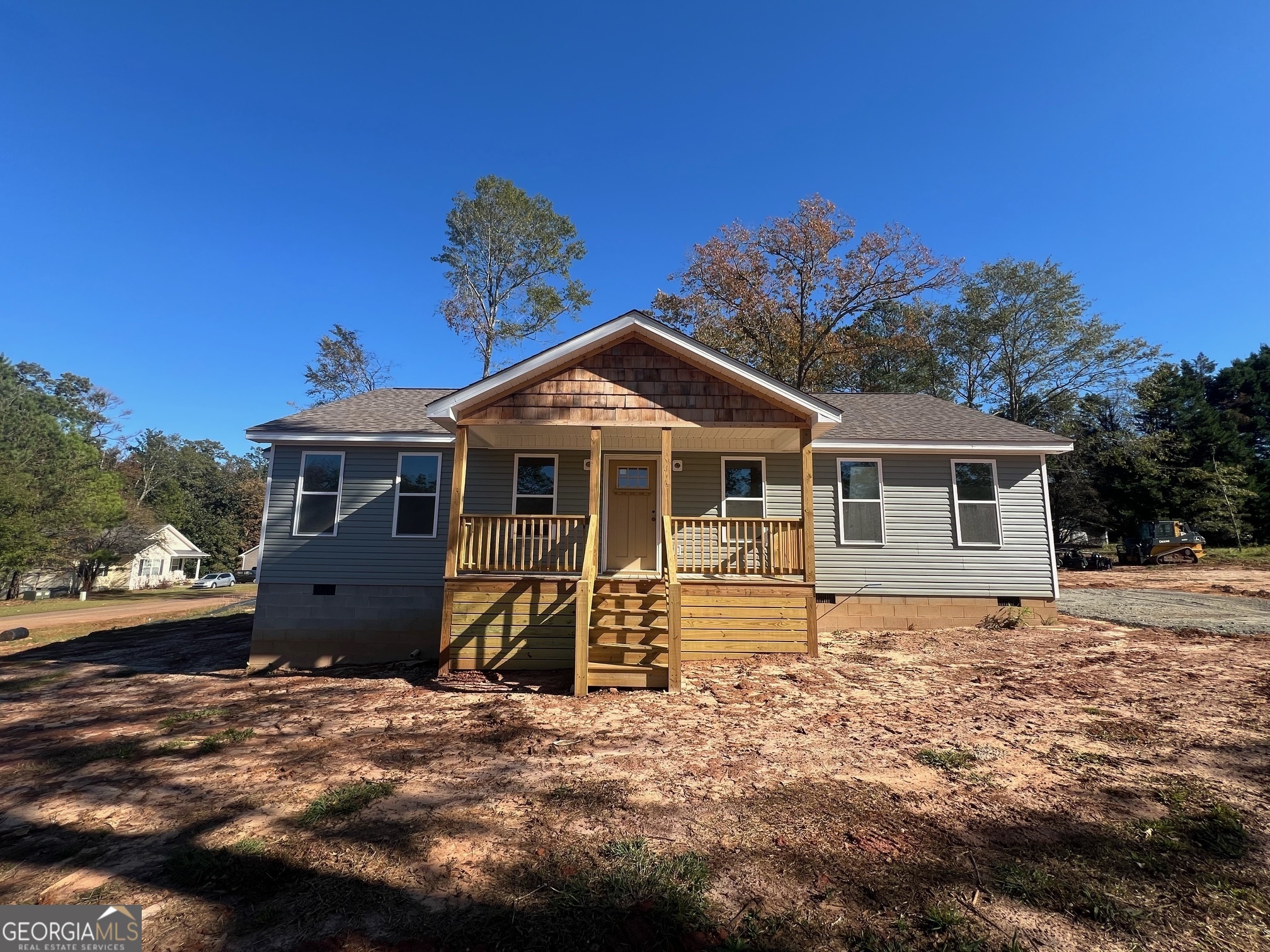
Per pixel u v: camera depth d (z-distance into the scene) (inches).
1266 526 1275.8
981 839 146.6
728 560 388.8
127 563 1748.3
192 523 2417.6
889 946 109.1
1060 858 137.3
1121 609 532.4
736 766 199.2
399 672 391.2
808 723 243.4
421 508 459.2
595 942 112.3
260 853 148.9
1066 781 179.8
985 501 475.2
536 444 457.7
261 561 446.6
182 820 171.3
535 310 1354.6
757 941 111.5
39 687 378.9
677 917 118.1
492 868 138.6
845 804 167.3
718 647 363.6
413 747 229.6
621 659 326.6
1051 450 462.3
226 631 647.1
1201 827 149.1
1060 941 109.9
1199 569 948.0
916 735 225.1
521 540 386.9
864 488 475.8
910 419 523.2
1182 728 222.4
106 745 247.0
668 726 246.2
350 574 448.1
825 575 465.1
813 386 1166.3
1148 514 1294.3
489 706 290.2
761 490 471.2
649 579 368.8
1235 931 112.0
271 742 243.3
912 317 1269.7
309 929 118.6
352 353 1566.2
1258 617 478.9
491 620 363.9
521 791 182.2
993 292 1354.6
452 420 381.4
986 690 287.1
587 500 467.2
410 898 127.7
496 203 1291.8
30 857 153.5
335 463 462.6
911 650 386.3
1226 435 1391.5
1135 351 1234.0
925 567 467.5
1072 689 282.0
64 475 1366.9
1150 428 1518.2
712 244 1119.0
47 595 1502.2
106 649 550.3
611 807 169.0
